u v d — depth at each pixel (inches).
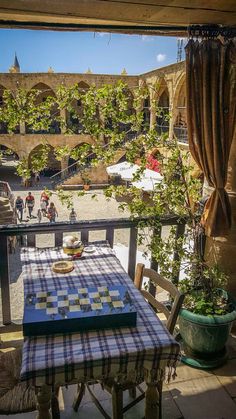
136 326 96.4
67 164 1208.2
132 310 95.9
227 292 156.5
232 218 162.6
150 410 98.8
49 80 1148.5
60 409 118.8
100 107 156.4
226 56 145.8
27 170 164.6
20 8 121.3
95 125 156.8
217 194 157.8
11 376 103.2
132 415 117.7
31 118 156.1
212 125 150.3
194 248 169.8
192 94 149.9
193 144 156.3
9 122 155.4
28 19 138.0
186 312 140.9
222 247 165.8
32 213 816.9
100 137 160.1
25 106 155.3
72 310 95.3
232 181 162.4
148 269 127.0
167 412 120.4
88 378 97.8
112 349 87.2
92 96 154.4
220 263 167.3
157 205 159.8
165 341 90.6
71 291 105.5
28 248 146.0
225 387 132.9
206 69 145.6
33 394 96.5
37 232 146.4
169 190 161.9
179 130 957.8
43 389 86.8
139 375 101.3
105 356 85.4
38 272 124.4
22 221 749.3
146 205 159.6
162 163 164.9
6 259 144.1
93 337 91.3
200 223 165.5
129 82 1211.2
